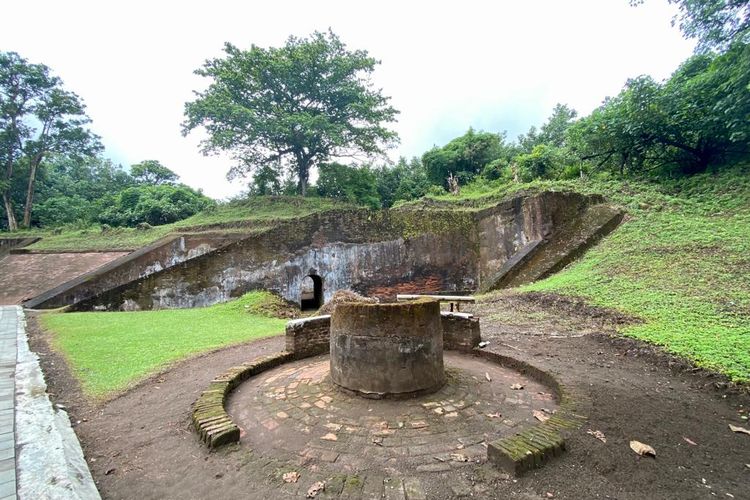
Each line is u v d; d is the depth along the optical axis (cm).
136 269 1469
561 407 369
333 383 445
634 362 521
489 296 1001
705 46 1167
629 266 895
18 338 733
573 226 1228
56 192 3166
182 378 521
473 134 2789
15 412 378
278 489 262
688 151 1344
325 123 2177
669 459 288
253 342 730
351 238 1464
